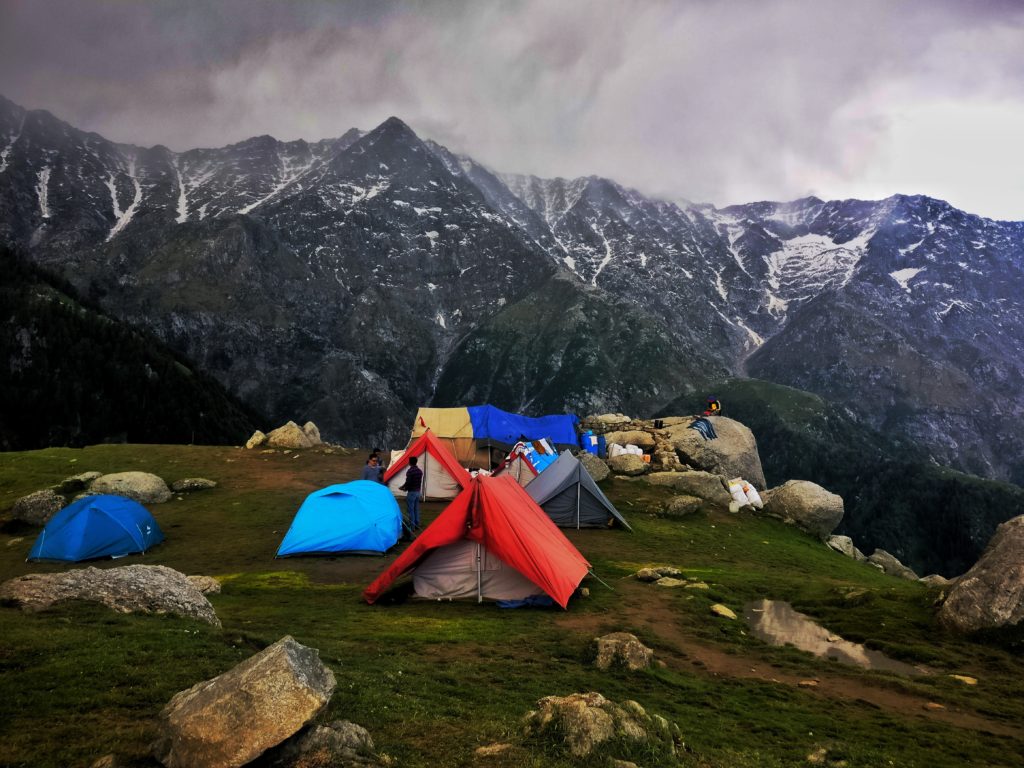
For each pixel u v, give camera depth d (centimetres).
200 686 855
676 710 1245
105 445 5647
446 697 1150
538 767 850
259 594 2162
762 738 1157
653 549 3366
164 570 1797
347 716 978
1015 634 1873
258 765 760
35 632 1260
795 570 3462
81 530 2759
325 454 5444
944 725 1309
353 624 1766
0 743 804
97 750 798
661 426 6344
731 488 5103
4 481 4288
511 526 2112
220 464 4972
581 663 1510
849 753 1091
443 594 2169
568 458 3906
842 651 1836
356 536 2852
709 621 2028
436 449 3959
